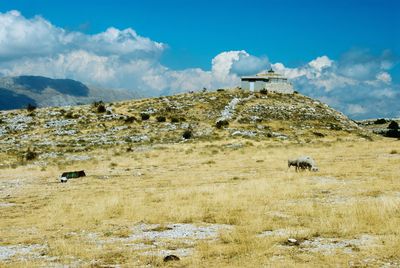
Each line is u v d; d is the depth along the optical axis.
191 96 124.88
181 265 14.84
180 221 22.66
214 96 124.19
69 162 63.38
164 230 20.88
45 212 26.64
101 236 20.02
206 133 90.94
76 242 18.84
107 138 87.56
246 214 23.19
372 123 180.00
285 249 16.50
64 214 25.77
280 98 127.38
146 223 22.62
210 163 54.47
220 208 25.33
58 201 30.61
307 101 129.00
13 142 86.62
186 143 81.12
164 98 124.25
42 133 93.56
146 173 47.69
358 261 14.59
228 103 117.38
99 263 15.50
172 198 29.34
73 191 36.56
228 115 106.31
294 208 24.17
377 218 20.20
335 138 91.56
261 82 138.00
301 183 33.31
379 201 23.89
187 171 47.69
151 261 15.41
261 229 19.83
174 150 72.00
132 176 45.50
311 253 15.76
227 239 18.08
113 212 25.44
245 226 20.52
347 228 18.92
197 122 100.44
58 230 21.67
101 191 35.69
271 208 24.67
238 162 53.84
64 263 15.57
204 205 26.33
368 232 18.52
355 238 17.73
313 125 105.56
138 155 67.56
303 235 18.27
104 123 99.94
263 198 27.75
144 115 103.62
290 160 43.03
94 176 46.91
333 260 14.70
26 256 16.89
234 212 23.94
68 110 111.88
